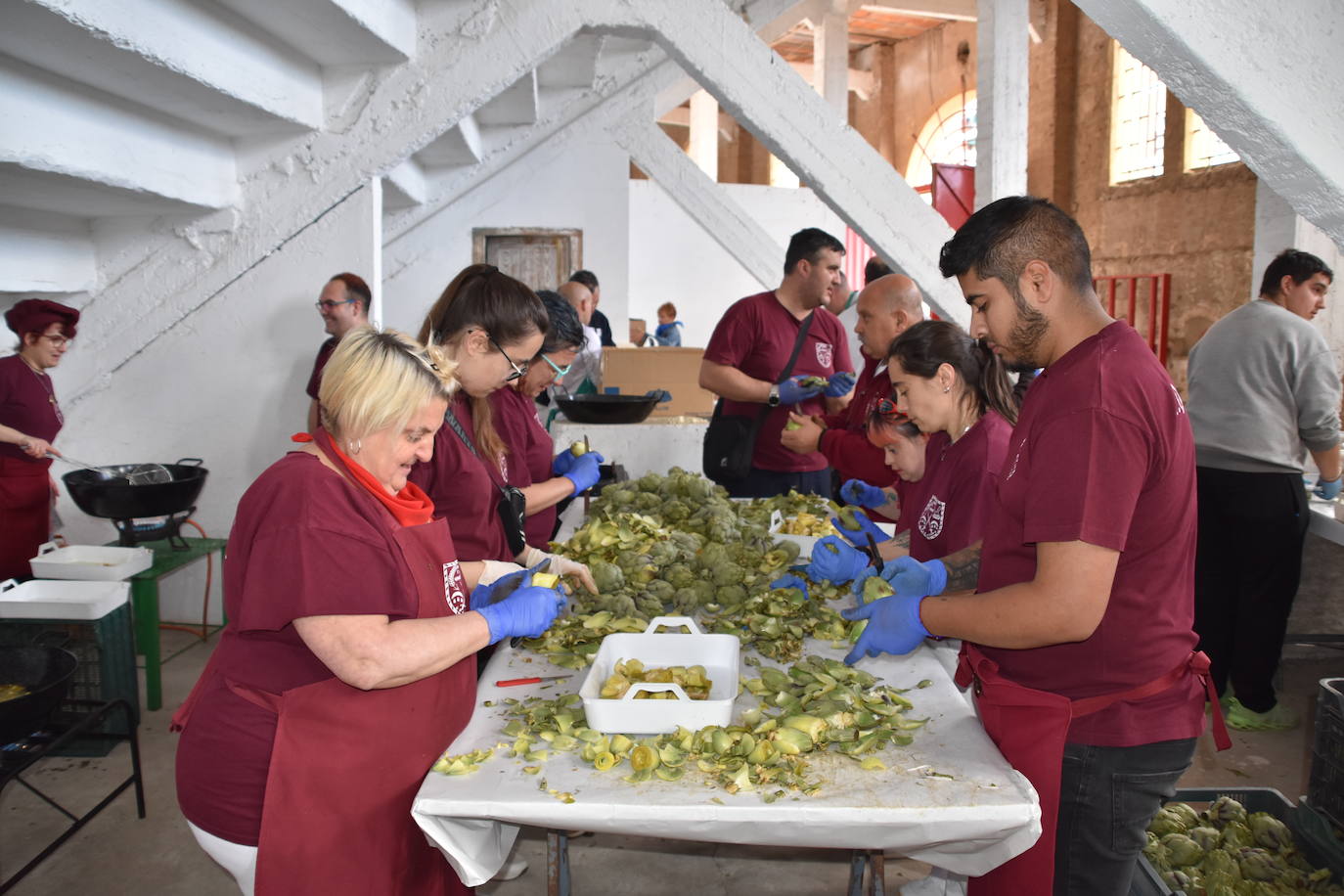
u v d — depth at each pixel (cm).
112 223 426
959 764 161
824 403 438
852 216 431
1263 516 371
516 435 291
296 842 158
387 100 410
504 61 407
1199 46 211
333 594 148
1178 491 157
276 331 444
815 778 155
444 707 172
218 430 454
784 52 1546
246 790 162
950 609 172
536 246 761
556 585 195
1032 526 154
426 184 690
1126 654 162
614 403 446
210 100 341
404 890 169
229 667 163
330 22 343
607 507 322
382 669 151
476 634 164
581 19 405
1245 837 255
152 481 410
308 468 155
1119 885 174
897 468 270
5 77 276
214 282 435
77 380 441
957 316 441
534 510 288
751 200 1234
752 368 420
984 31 452
